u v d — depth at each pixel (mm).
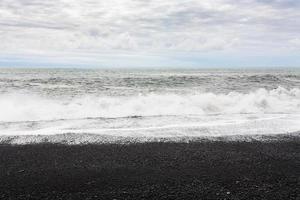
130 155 10422
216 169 9172
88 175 8648
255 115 18297
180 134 13461
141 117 17328
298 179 8508
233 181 8297
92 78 34031
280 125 15430
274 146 11727
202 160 9984
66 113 18438
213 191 7676
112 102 20516
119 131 13906
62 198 7254
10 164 9469
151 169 9133
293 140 12641
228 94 23031
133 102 20641
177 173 8836
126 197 7305
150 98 21484
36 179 8344
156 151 10883
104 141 12141
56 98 21453
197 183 8148
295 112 19797
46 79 32156
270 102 22141
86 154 10500
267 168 9320
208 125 15305
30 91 23484
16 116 17641
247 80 33438
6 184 8008
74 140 12242
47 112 18453
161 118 17047
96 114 18531
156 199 7219
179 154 10562
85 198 7258
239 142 12234
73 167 9258
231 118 17234
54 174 8703
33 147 11242
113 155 10398
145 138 12695
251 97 22312
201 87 27844
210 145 11742
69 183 8109
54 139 12367
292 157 10438
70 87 26375
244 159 10125
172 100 21172
